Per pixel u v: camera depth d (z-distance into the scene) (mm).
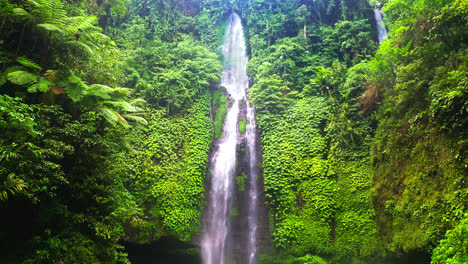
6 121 5148
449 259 6234
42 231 6172
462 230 6312
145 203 12336
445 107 7832
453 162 7648
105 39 9930
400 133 10195
